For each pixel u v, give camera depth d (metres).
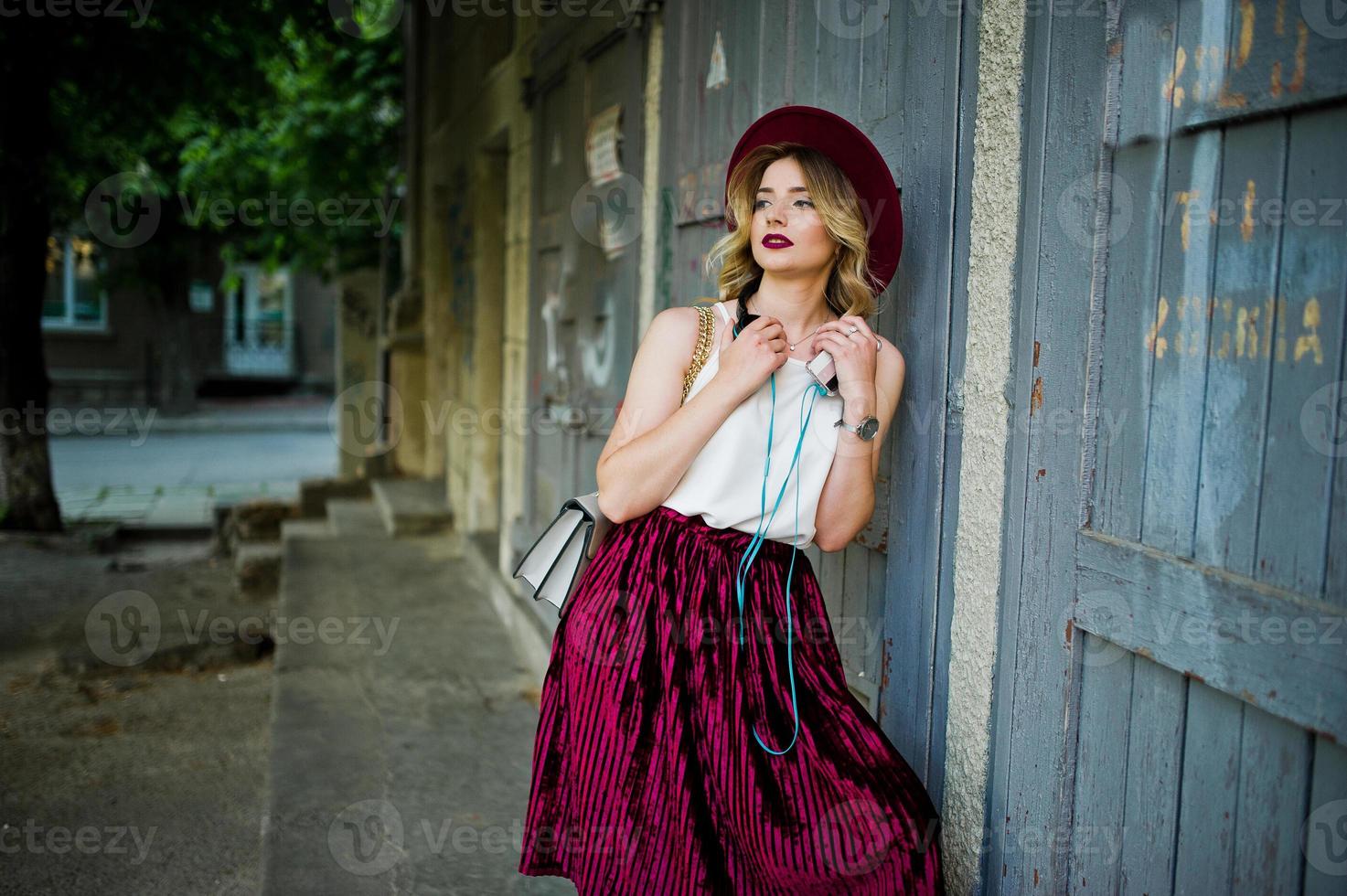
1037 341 1.72
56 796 3.99
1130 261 1.56
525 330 5.49
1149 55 1.51
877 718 2.25
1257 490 1.36
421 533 7.86
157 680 5.45
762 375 1.75
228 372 27.12
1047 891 1.74
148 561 9.02
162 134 10.73
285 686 4.39
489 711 4.14
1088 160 1.62
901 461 2.11
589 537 1.91
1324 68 1.24
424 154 9.93
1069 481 1.67
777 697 1.81
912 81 2.04
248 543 9.21
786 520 1.84
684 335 1.91
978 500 1.87
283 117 11.47
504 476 5.96
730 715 1.80
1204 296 1.43
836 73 2.32
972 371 1.88
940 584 1.99
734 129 2.79
